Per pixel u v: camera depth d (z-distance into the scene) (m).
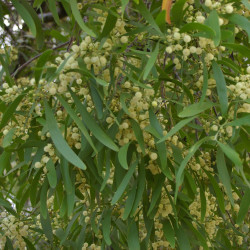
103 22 0.84
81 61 0.71
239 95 0.73
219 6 0.71
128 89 0.76
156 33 0.75
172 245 0.74
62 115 0.82
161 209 0.78
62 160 0.74
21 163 0.87
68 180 0.73
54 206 0.95
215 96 0.85
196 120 1.01
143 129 0.74
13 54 1.35
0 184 1.13
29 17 0.78
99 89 0.72
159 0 1.02
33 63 1.73
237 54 1.13
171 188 0.83
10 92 0.78
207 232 0.94
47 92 0.75
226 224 1.07
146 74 0.64
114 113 0.76
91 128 0.69
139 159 0.76
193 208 0.93
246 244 1.08
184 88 0.79
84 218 0.95
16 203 1.05
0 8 1.01
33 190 0.81
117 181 0.75
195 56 0.85
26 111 0.82
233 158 0.59
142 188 0.72
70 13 0.91
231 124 0.66
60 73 0.71
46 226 0.89
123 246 0.94
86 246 0.89
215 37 0.66
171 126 0.86
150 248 0.84
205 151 0.94
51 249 0.96
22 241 0.96
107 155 0.74
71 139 0.79
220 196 0.78
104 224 0.79
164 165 0.70
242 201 0.72
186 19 0.82
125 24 0.79
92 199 0.83
